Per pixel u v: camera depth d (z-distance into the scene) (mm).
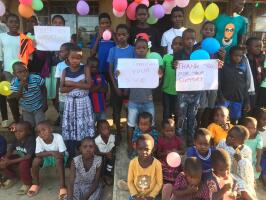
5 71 4523
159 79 4152
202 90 4133
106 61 4504
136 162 3467
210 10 4238
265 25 5953
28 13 4375
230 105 4391
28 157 4082
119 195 3678
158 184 3449
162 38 4637
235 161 3561
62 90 4012
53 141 4023
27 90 4250
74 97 4008
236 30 4566
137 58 4031
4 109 4914
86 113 4066
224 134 4031
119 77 3984
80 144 4121
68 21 5965
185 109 4203
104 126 4090
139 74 3996
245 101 4438
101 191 3977
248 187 3453
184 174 3182
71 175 3795
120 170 4039
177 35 4543
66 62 4219
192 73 4000
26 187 4133
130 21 5848
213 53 4105
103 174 4195
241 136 3561
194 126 4297
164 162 3789
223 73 4320
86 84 3975
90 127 4105
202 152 3463
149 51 4277
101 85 4359
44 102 4441
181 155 3920
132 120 4188
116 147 4461
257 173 4090
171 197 3283
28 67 4699
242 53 4223
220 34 4570
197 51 3979
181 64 3977
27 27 5352
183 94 4133
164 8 4516
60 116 4535
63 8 5914
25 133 4117
